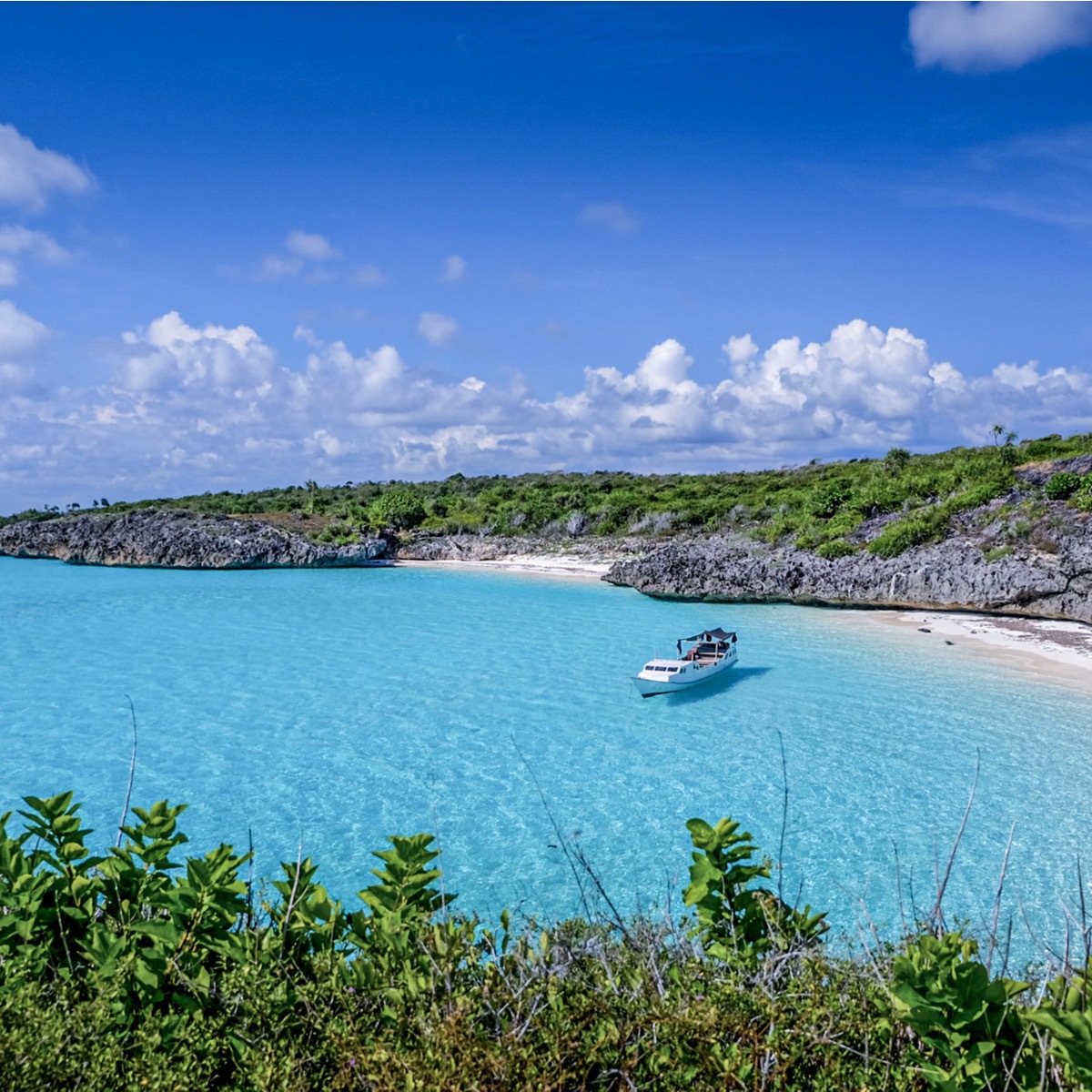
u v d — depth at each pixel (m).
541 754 21.70
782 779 19.84
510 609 47.50
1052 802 18.28
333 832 16.94
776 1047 3.81
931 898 14.07
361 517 85.00
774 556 54.19
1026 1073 3.62
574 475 116.56
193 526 76.00
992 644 36.38
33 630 40.16
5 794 18.81
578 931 5.38
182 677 30.27
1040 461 60.00
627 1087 3.82
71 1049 3.63
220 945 4.51
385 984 4.28
